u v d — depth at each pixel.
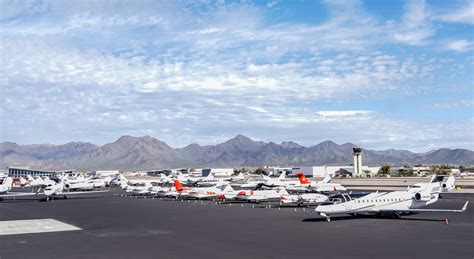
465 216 60.91
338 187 120.88
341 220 57.38
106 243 41.06
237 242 40.59
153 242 41.28
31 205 91.25
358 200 58.12
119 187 193.12
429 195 60.91
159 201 101.50
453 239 41.16
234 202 95.75
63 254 36.00
